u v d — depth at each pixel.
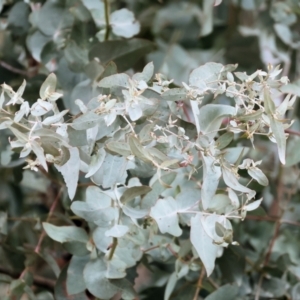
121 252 1.05
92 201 1.01
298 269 1.17
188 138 0.96
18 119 0.93
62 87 1.14
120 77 0.96
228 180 0.95
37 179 1.27
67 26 1.17
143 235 1.04
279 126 0.92
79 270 1.06
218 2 1.02
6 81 1.22
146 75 0.96
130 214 0.99
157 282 1.19
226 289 1.07
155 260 1.14
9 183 1.25
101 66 1.11
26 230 1.18
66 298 1.07
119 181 0.98
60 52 1.17
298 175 1.22
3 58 1.24
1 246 1.14
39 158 0.90
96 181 0.98
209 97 1.17
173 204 1.00
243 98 0.98
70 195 0.94
